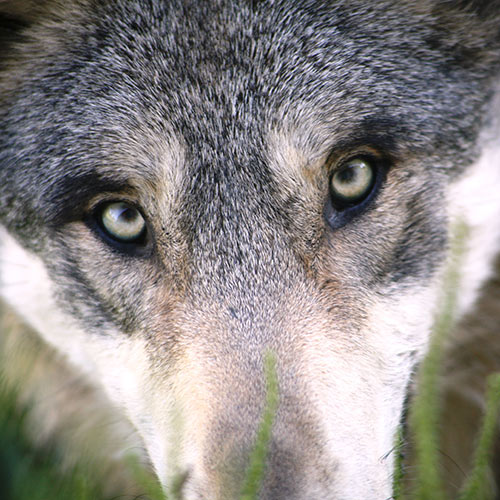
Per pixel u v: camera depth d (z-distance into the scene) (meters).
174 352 6.22
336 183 6.38
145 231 6.62
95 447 8.51
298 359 5.84
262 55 6.33
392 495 5.85
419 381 6.47
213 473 5.46
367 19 6.62
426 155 6.59
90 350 7.23
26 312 7.71
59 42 6.80
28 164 6.77
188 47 6.34
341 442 5.61
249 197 6.25
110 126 6.43
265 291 6.18
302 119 6.21
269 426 5.03
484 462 4.98
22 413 8.83
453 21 6.79
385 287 6.58
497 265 7.47
